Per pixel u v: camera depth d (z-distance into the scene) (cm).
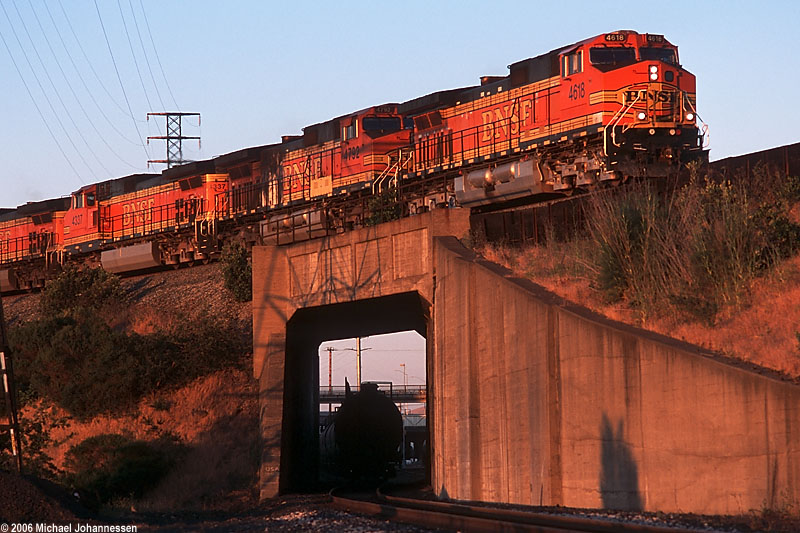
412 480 5109
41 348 4750
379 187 5244
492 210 4744
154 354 4428
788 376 2047
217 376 4400
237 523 2536
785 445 1920
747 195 3234
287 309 4372
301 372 4644
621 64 4194
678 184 3678
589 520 1891
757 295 2598
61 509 2319
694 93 4288
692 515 2011
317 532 2103
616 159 4069
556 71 4466
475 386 3228
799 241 2812
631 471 2331
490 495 3089
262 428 4003
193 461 3947
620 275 2858
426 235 3716
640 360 2327
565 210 3522
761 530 1683
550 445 2653
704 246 2728
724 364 2086
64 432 4294
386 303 4069
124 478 3741
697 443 2139
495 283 3103
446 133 5147
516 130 4675
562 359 2634
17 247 8319
